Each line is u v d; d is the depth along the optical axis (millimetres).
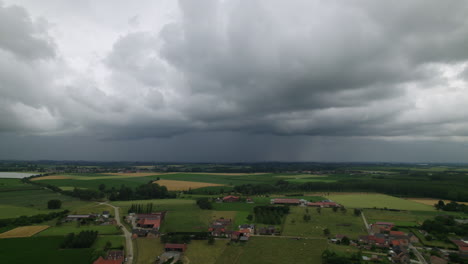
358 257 115312
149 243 135125
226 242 138125
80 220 170000
